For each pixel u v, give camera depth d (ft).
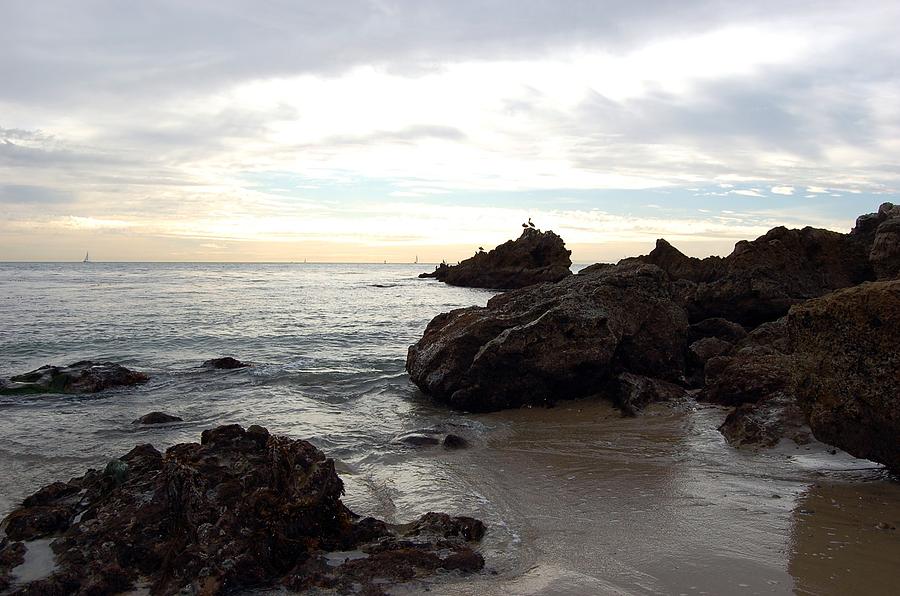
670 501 24.31
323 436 36.60
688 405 40.75
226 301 150.00
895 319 23.17
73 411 44.11
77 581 17.98
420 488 27.04
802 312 26.84
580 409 42.16
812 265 69.36
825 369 25.82
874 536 20.39
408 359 52.65
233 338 84.33
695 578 17.72
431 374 46.32
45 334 86.53
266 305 141.38
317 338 85.35
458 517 22.21
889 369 23.39
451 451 33.22
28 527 21.34
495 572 18.44
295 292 196.03
